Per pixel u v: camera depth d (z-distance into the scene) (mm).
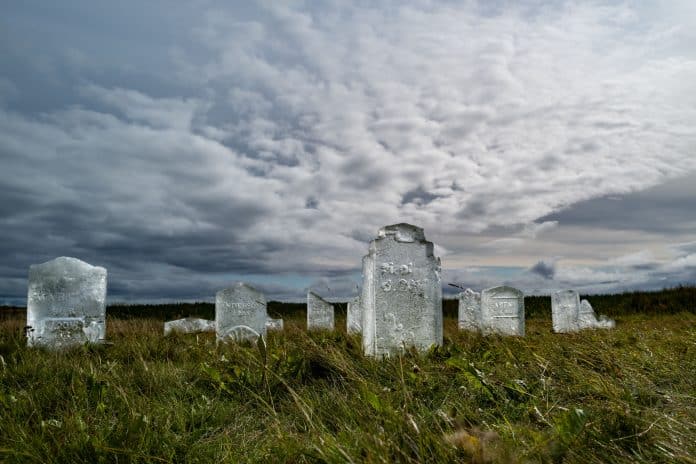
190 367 5871
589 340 6887
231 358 6031
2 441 3154
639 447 2566
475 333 9352
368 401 3209
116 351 7555
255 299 10125
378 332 6984
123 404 3924
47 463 2816
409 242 7234
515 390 3951
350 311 13250
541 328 13289
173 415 3928
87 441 3016
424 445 2561
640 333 7965
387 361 5703
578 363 5180
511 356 5559
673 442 2607
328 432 3031
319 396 4336
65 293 8703
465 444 2512
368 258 7305
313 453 2641
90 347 7629
